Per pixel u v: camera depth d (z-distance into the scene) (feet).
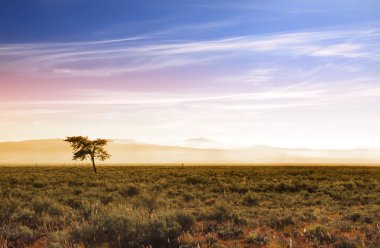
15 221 49.70
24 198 75.56
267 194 90.43
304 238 39.60
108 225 40.04
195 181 128.98
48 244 37.55
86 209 55.88
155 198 68.80
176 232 39.11
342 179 141.18
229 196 85.56
